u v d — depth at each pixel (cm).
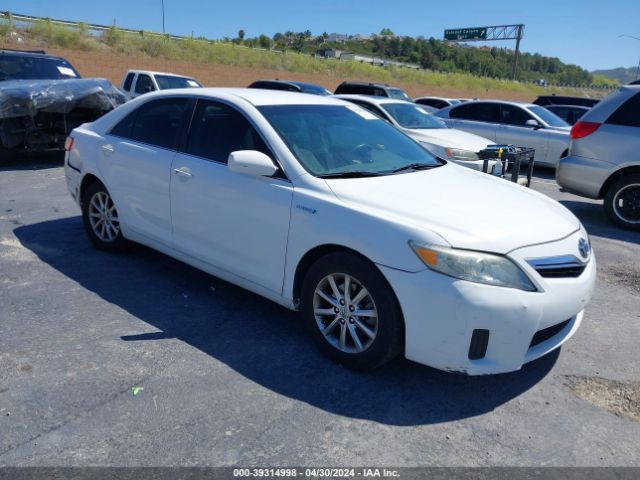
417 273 299
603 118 728
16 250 532
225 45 3484
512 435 288
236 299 441
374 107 959
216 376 329
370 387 325
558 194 950
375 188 355
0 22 2461
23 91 877
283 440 275
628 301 477
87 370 329
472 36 6091
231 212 389
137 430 277
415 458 267
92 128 530
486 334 297
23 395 302
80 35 2736
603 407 317
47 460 254
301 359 353
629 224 719
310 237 342
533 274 305
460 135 922
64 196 749
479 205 348
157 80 1498
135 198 471
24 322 387
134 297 437
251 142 393
